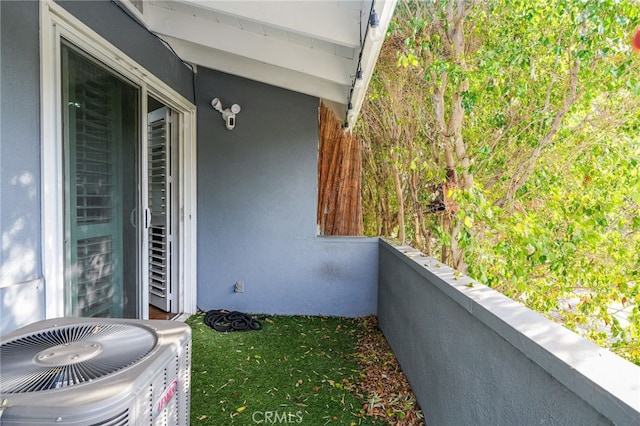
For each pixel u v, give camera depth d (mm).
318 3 2279
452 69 2602
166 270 4039
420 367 2318
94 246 2312
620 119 2490
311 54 3129
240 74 3859
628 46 2246
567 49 2523
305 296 4211
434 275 1993
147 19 2871
